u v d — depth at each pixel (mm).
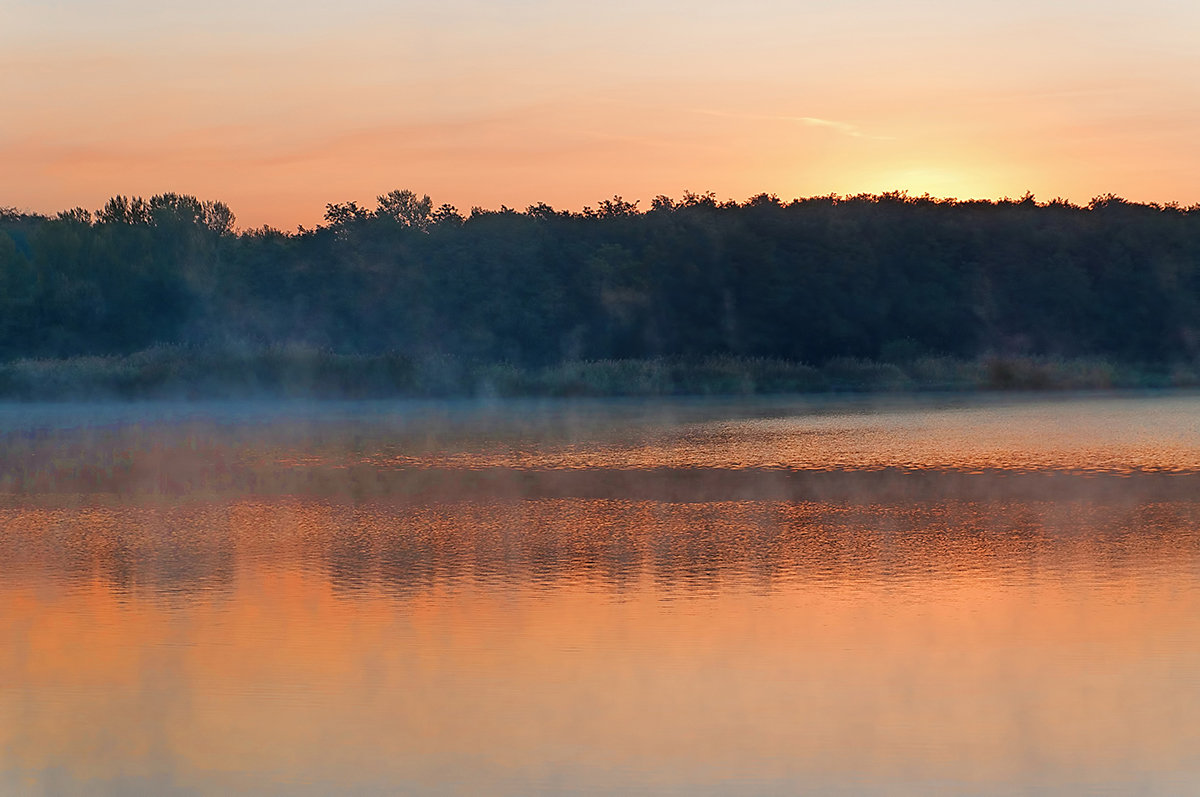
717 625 14391
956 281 76125
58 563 18125
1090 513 21766
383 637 14016
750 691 12086
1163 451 31094
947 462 29109
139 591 16297
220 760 10570
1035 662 12859
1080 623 14305
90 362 57375
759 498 23906
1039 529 20266
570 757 10555
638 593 15969
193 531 20766
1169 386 60688
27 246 101000
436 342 73875
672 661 13023
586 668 12844
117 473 27781
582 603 15461
